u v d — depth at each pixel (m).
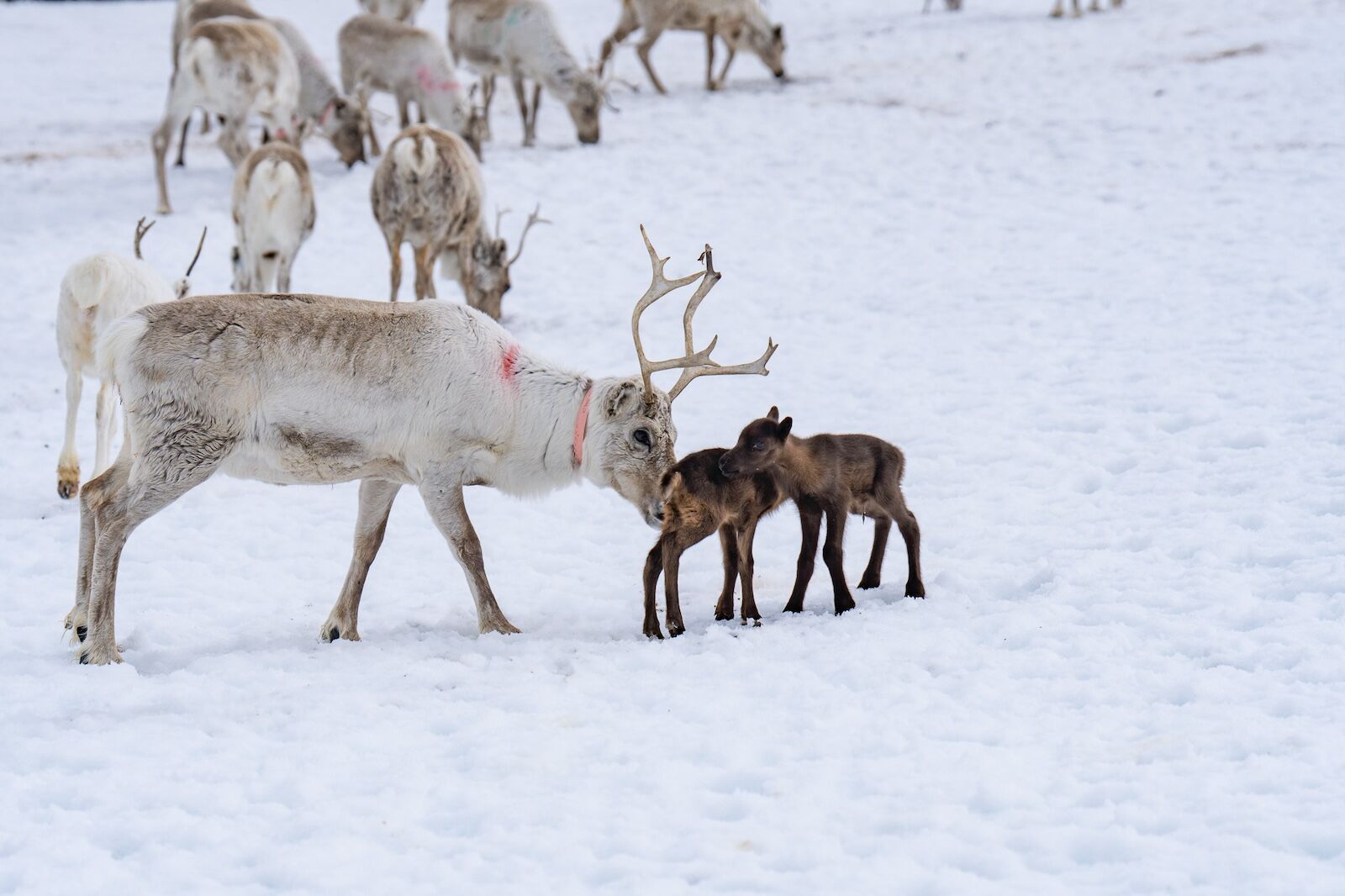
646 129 47.09
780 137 45.16
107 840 9.39
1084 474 18.19
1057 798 9.34
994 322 27.02
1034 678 11.58
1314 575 13.27
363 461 14.02
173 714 11.73
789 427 13.25
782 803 9.50
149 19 80.44
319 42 68.00
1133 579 13.84
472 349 14.17
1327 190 33.66
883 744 10.36
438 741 10.95
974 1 70.50
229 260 33.78
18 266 33.19
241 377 13.42
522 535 18.16
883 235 34.94
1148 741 10.05
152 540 18.03
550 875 8.72
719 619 14.21
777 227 36.22
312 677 12.70
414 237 28.78
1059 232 33.41
